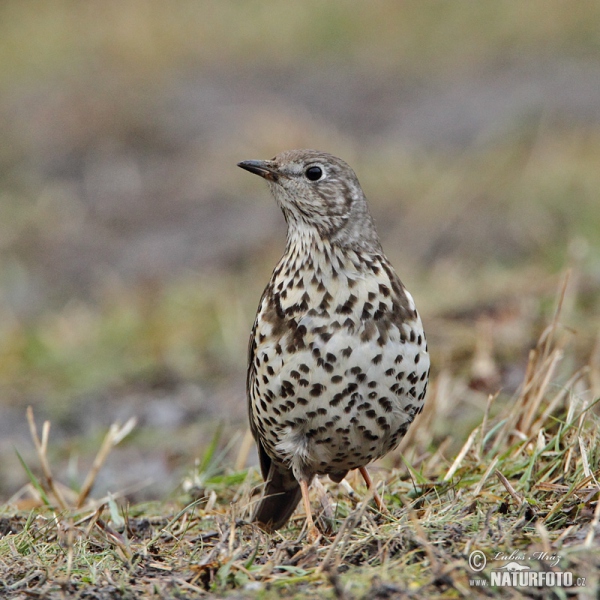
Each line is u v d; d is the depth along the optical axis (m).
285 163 9.55
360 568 7.52
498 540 7.65
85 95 35.44
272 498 10.02
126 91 36.12
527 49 37.78
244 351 18.11
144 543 8.70
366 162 27.75
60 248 26.39
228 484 10.84
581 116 30.19
